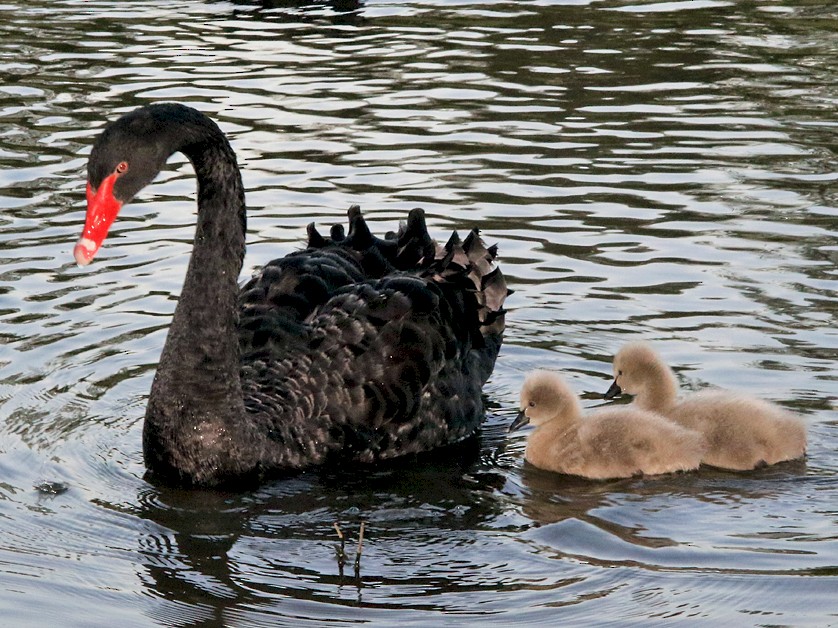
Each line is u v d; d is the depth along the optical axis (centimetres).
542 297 1378
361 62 2202
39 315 1330
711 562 930
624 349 1162
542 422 1128
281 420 1098
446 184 1669
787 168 1705
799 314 1315
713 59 2198
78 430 1141
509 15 2508
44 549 959
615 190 1645
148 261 1466
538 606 880
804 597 880
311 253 1234
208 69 2155
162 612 878
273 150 1783
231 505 1040
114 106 1952
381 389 1123
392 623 860
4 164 1719
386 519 1018
